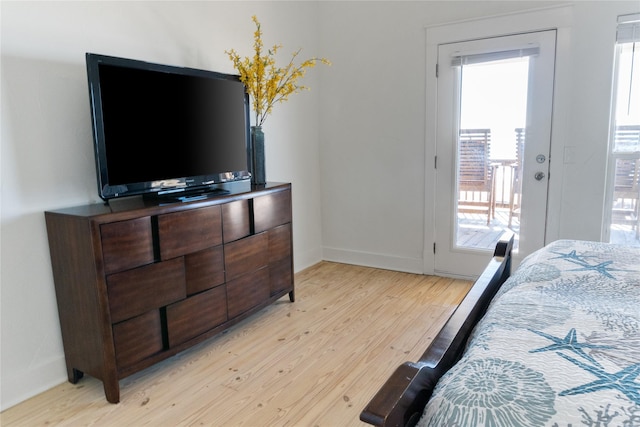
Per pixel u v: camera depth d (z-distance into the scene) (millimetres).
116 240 1958
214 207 2424
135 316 2066
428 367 941
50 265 2143
